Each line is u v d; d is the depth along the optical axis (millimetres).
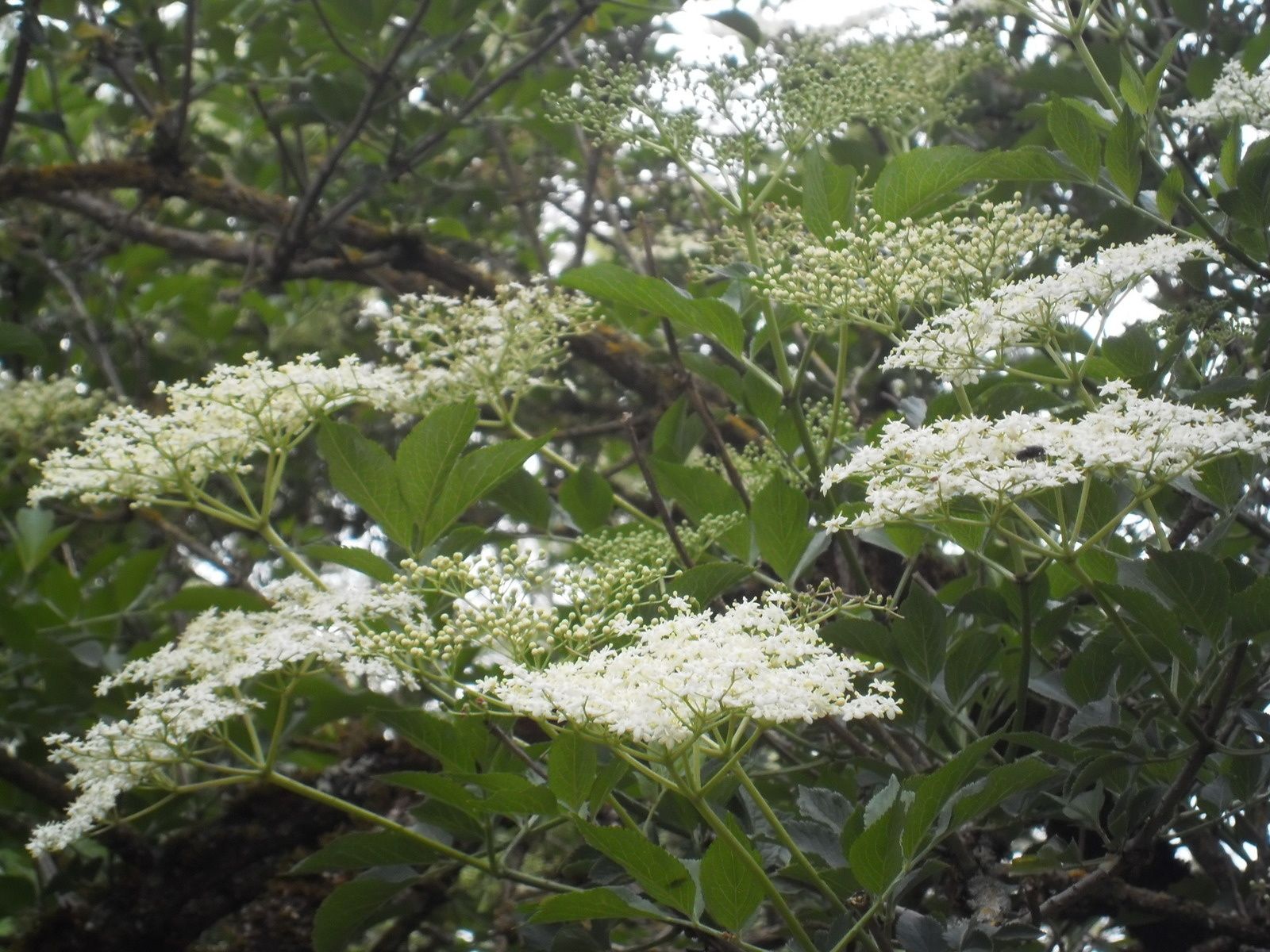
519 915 1071
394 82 1296
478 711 744
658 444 1021
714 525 896
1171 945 901
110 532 1597
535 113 1354
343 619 790
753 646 658
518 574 750
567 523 1033
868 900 701
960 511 768
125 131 1554
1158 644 772
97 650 1126
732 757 667
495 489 967
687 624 667
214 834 1096
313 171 1654
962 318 767
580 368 1727
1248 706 813
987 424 697
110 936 1072
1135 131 843
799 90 948
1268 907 878
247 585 1329
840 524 717
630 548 855
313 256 1419
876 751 903
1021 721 788
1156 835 774
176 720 771
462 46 1274
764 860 791
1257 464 778
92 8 1335
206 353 1689
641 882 678
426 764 1122
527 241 1744
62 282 1649
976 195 896
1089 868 838
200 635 806
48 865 1176
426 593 799
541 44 1277
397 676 768
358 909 831
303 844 1103
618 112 955
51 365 1650
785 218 961
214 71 1417
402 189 1426
